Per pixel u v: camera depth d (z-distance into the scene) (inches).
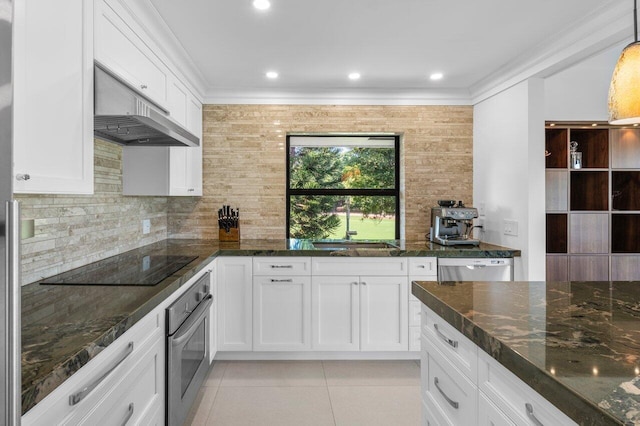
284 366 112.6
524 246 112.0
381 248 125.3
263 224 137.6
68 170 53.1
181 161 111.9
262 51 104.5
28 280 64.6
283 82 129.6
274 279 113.7
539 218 110.0
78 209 80.4
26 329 43.1
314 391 97.5
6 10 23.5
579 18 86.9
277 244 126.4
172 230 136.4
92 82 59.6
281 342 114.3
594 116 130.3
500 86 122.7
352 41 98.7
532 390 32.3
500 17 86.7
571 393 26.4
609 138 135.5
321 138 148.5
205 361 95.7
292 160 148.4
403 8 82.7
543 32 94.0
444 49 104.0
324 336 114.7
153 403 59.9
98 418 42.4
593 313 46.1
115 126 74.4
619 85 50.5
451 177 140.9
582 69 130.9
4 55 23.4
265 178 137.3
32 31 45.4
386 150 149.4
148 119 65.5
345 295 114.4
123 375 49.0
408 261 114.7
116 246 98.9
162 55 93.0
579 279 133.7
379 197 149.7
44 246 69.1
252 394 95.7
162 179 101.8
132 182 101.8
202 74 121.7
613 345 35.2
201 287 90.1
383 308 114.8
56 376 32.7
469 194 141.3
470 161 141.3
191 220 136.6
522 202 112.9
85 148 57.2
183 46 100.9
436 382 54.8
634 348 34.4
